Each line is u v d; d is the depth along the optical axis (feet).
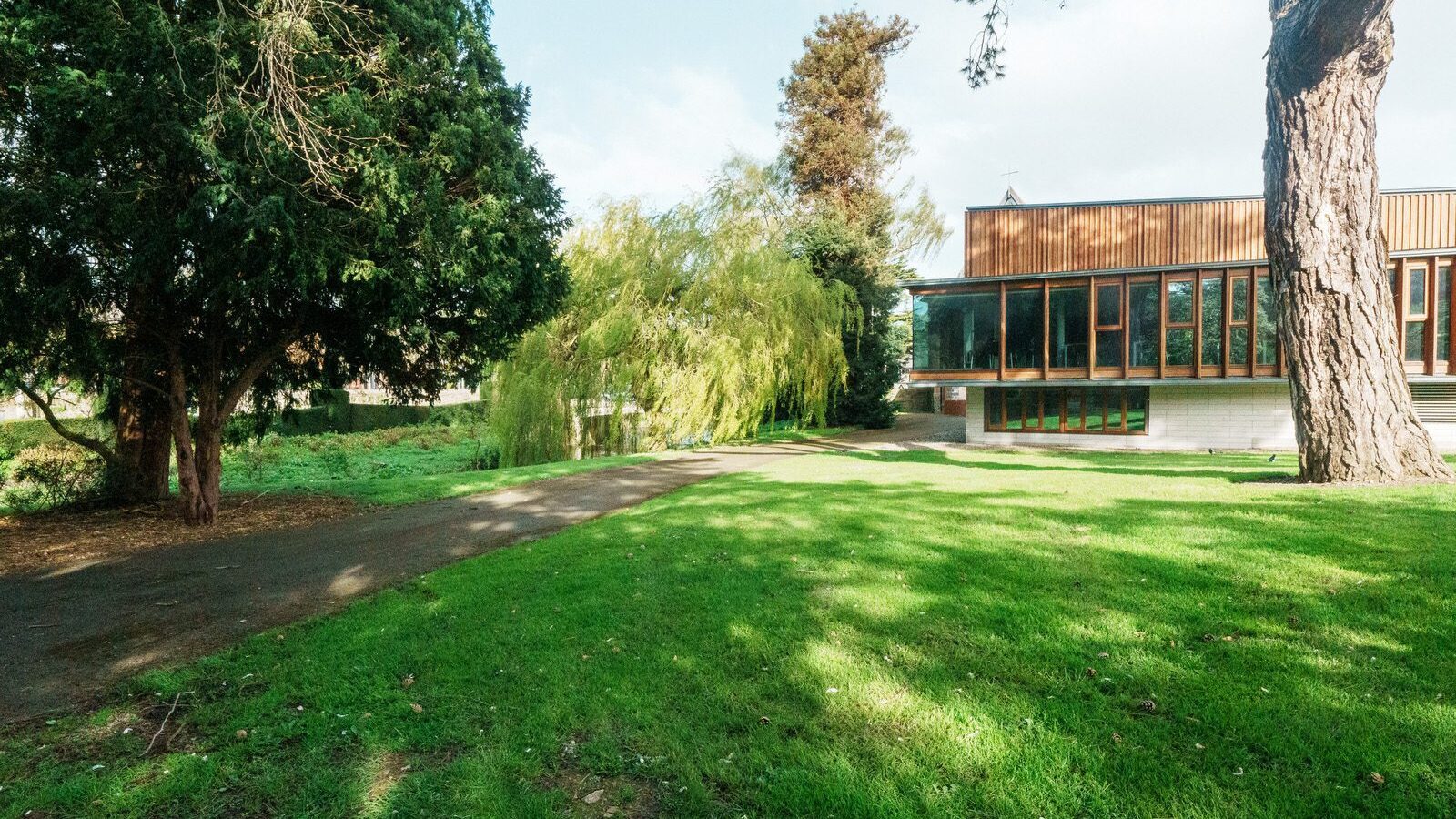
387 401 43.39
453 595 18.60
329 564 23.59
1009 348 76.18
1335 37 27.63
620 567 20.68
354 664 13.99
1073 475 40.16
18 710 12.53
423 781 9.87
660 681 12.67
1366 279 29.22
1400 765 8.98
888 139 126.72
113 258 26.53
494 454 76.02
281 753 10.80
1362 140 29.09
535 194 36.47
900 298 127.75
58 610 18.65
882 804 8.73
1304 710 10.46
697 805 9.05
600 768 10.05
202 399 32.83
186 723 11.93
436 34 31.07
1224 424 70.95
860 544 22.21
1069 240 75.46
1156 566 17.87
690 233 74.02
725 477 46.14
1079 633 13.79
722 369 69.92
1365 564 16.76
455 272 29.48
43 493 36.86
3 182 23.68
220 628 16.98
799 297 77.56
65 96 21.67
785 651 13.69
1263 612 14.46
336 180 25.91
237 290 26.66
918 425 116.57
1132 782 9.03
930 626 14.55
